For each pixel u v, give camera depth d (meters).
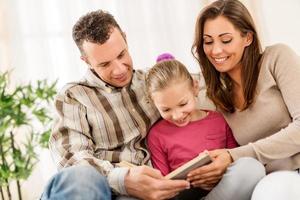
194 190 1.24
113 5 2.61
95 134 1.34
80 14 2.53
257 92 1.24
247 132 1.27
